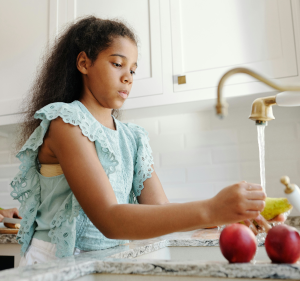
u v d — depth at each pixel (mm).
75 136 675
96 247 744
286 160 1483
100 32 803
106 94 788
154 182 917
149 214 546
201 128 1634
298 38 1215
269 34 1262
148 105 1405
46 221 745
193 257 869
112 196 620
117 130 878
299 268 408
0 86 1641
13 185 768
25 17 1661
